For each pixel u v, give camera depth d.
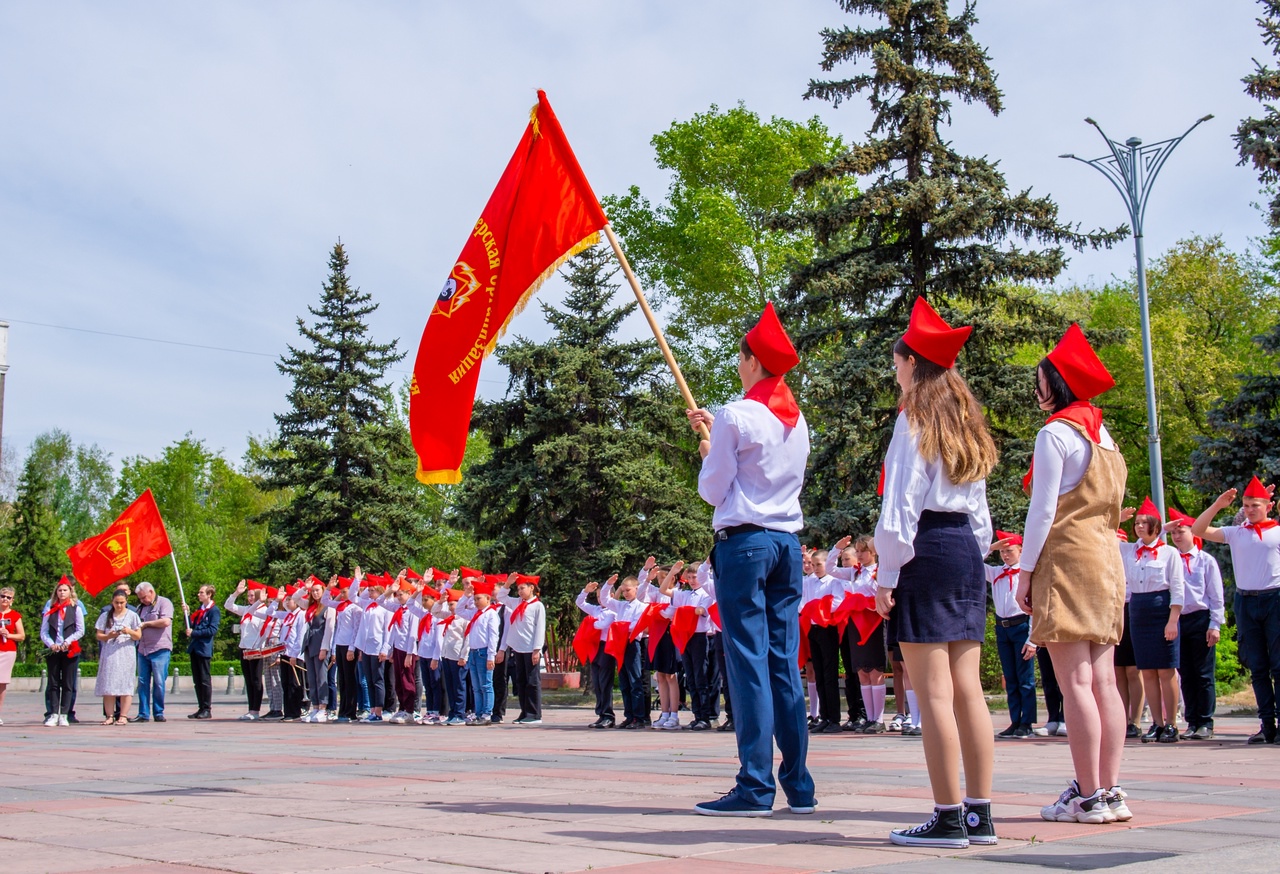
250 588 20.22
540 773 7.42
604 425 30.48
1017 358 36.75
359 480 34.22
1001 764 8.07
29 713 23.52
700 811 4.99
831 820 4.83
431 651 17.86
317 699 18.11
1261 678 10.54
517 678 16.95
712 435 5.10
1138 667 11.04
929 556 4.32
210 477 74.38
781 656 5.11
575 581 29.05
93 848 4.30
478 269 7.54
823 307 23.72
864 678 13.08
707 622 14.55
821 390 22.69
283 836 4.53
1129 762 8.12
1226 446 20.92
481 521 31.19
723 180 39.47
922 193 22.16
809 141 39.22
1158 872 3.39
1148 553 11.00
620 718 18.39
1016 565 12.16
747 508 5.04
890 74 22.84
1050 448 4.91
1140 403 35.06
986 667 24.89
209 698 19.28
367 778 7.15
